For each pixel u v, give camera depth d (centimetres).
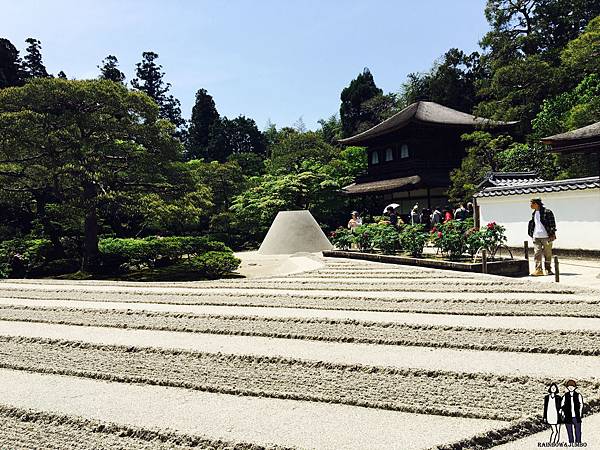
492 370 454
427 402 390
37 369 520
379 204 3653
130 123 1902
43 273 1945
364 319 670
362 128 5638
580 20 3719
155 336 639
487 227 1247
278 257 2131
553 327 595
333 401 405
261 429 355
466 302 773
